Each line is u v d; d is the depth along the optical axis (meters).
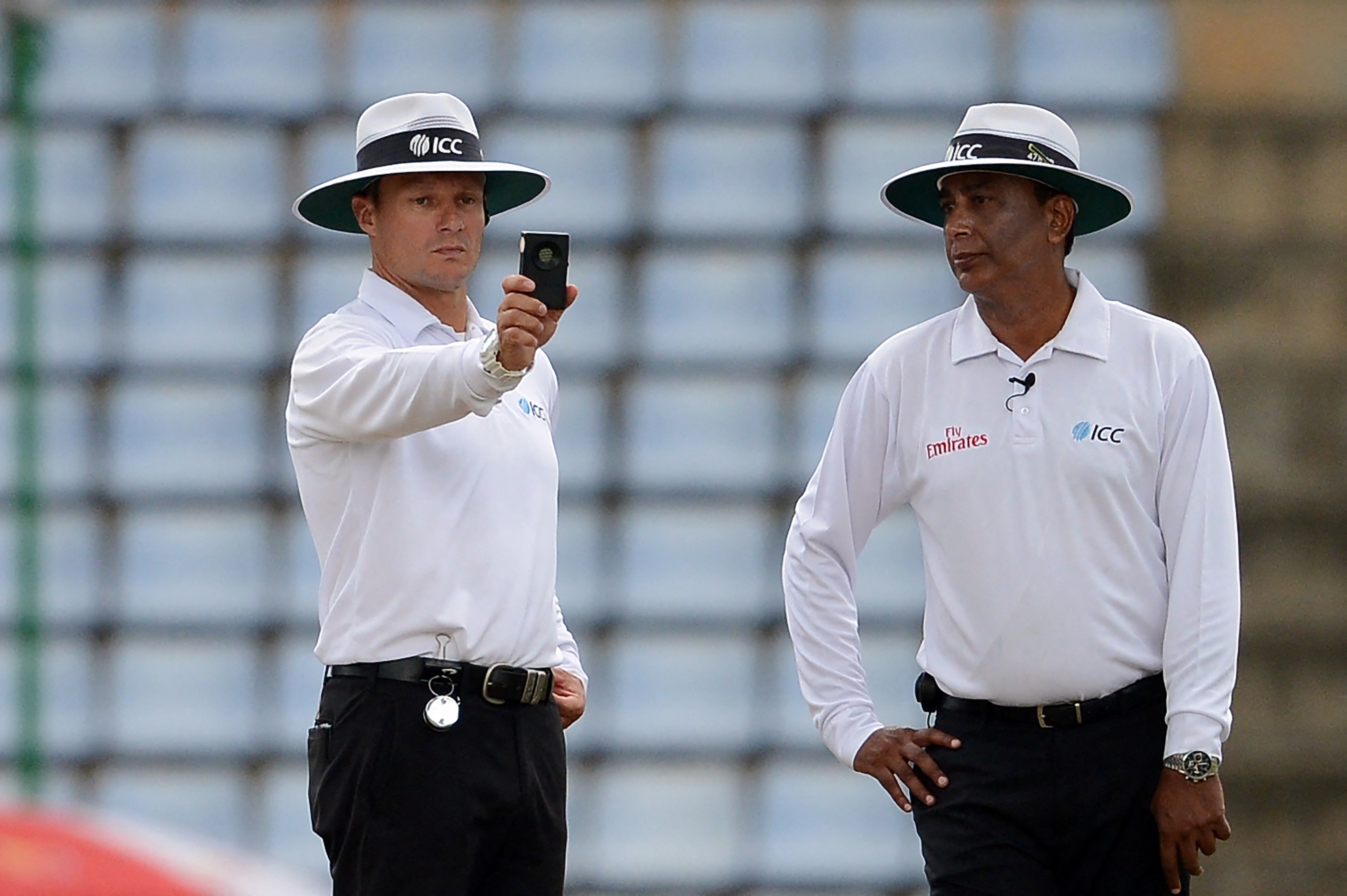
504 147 44.34
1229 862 43.97
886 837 43.94
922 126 44.47
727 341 44.25
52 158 44.12
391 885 11.91
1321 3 44.09
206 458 44.38
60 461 44.16
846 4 44.47
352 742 11.98
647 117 44.31
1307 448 44.28
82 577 44.19
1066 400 13.01
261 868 7.00
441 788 11.91
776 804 44.12
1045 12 44.31
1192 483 12.96
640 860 43.75
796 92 44.41
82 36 44.31
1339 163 44.19
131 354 44.19
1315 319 44.25
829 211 44.28
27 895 6.51
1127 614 12.89
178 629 44.12
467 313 13.24
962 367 13.31
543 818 12.37
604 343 44.16
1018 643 12.87
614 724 44.06
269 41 44.50
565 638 13.73
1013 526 12.94
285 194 44.34
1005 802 12.98
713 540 44.41
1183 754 12.54
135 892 6.57
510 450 12.49
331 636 12.23
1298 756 44.12
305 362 12.26
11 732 43.59
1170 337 13.14
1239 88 44.09
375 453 12.14
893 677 43.50
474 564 12.13
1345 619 44.19
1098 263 44.44
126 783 44.06
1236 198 44.25
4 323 43.88
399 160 12.66
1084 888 13.17
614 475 44.12
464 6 44.38
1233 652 12.73
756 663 44.34
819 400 44.41
